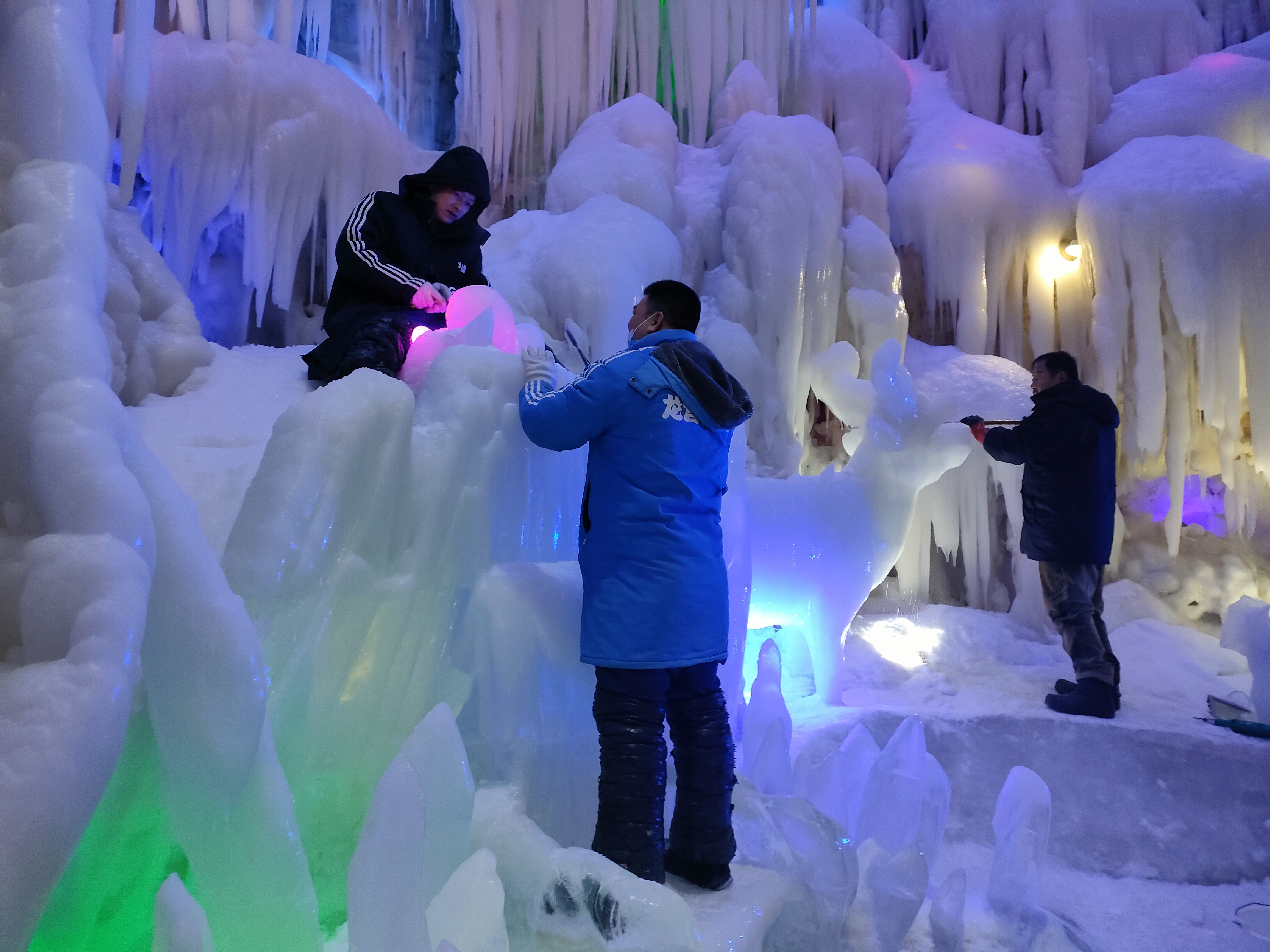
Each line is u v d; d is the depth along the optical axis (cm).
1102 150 552
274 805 117
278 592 130
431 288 241
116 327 218
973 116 581
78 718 93
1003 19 583
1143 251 479
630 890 135
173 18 359
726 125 549
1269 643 305
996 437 338
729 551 263
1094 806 283
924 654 395
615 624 162
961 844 277
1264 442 468
